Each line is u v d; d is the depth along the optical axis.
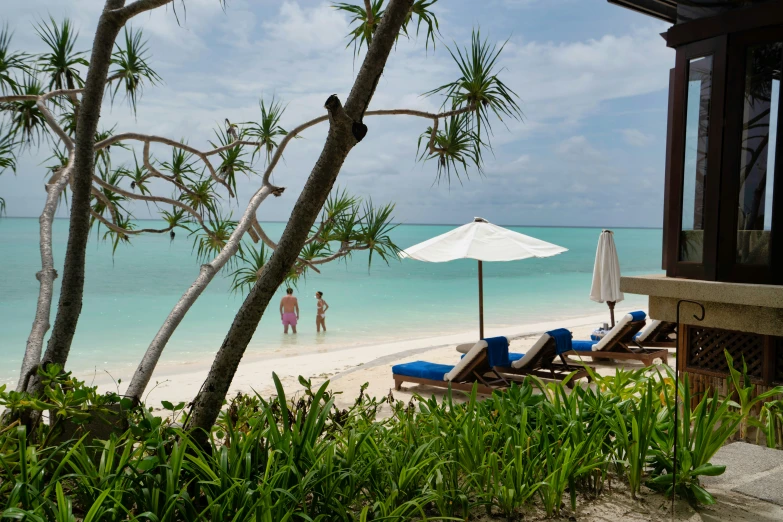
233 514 2.53
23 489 2.38
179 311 4.26
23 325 17.33
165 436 3.02
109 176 5.73
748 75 4.90
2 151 4.54
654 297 5.52
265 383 8.94
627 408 3.83
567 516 3.06
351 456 3.07
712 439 3.38
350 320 19.27
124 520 2.36
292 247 2.89
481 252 8.62
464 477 3.43
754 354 4.90
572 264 58.78
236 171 5.91
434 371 8.24
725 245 5.06
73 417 3.01
